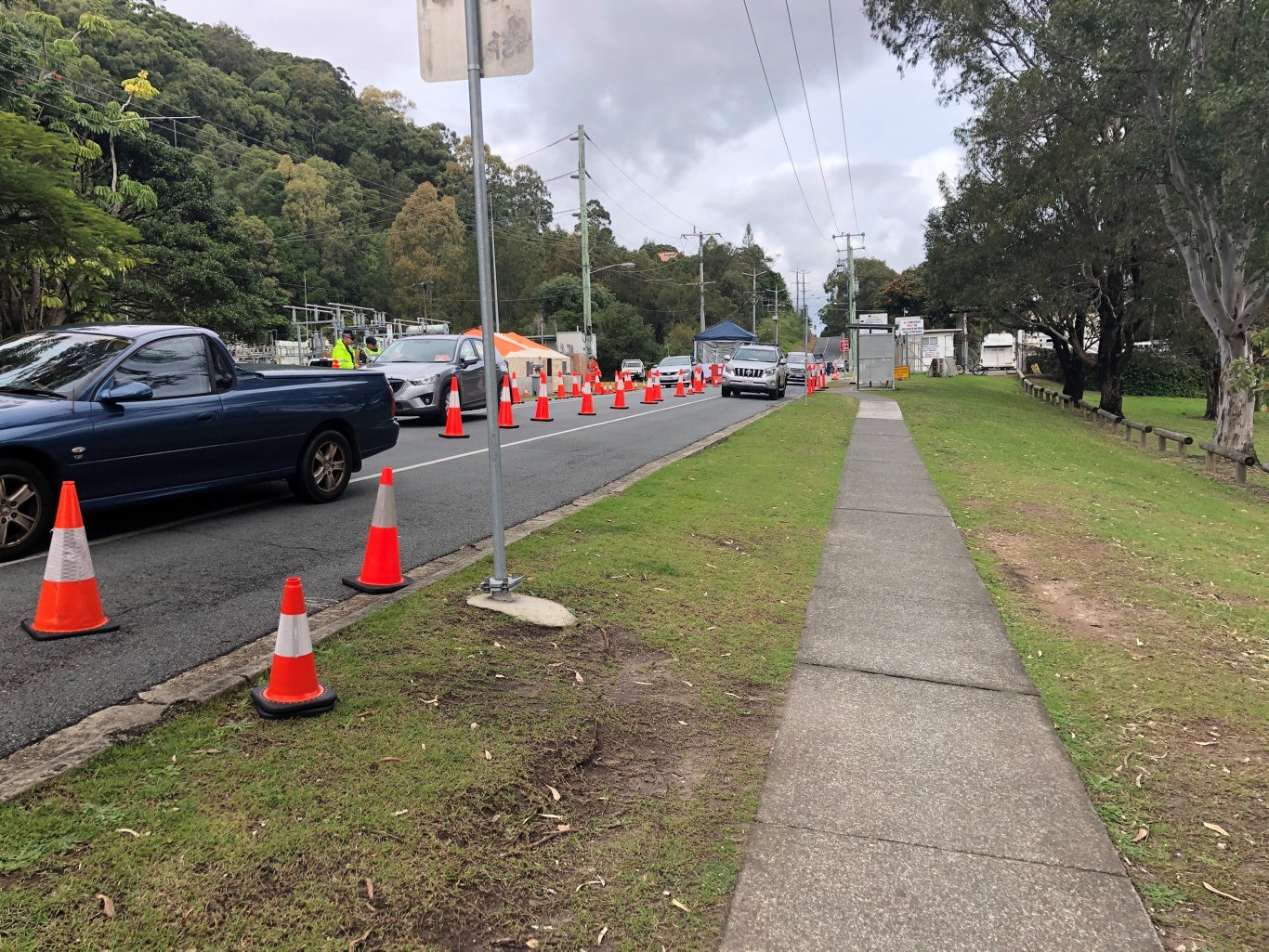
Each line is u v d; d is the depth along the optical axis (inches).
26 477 227.0
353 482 376.8
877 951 101.4
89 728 135.6
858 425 774.5
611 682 174.6
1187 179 800.3
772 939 102.2
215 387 283.7
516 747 140.0
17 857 100.7
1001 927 106.7
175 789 118.6
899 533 341.4
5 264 655.8
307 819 114.0
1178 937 106.0
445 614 198.2
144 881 98.8
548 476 409.7
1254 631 246.5
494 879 107.9
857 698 177.6
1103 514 424.5
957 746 157.6
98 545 254.8
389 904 100.2
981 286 1250.0
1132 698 184.5
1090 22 755.4
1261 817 136.3
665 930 102.3
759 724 163.3
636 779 139.3
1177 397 2194.9
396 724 143.0
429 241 3171.8
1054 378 2389.3
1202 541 405.1
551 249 3890.3
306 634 147.2
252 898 98.2
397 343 684.1
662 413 815.1
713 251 5093.5
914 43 1104.2
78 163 894.4
